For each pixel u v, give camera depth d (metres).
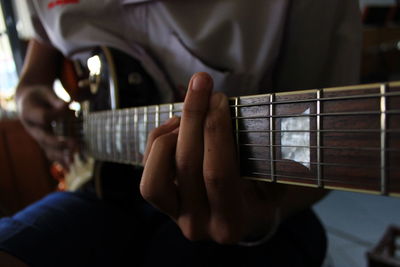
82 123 0.46
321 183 0.20
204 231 0.26
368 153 0.19
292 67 0.33
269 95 0.21
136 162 0.32
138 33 0.37
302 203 0.33
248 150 0.23
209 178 0.22
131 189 0.40
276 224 0.31
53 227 0.30
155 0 0.33
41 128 0.55
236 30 0.31
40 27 0.50
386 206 0.81
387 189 0.18
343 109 0.19
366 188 0.19
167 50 0.36
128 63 0.37
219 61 0.32
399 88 0.18
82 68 0.47
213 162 0.22
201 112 0.23
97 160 0.42
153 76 0.37
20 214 0.32
